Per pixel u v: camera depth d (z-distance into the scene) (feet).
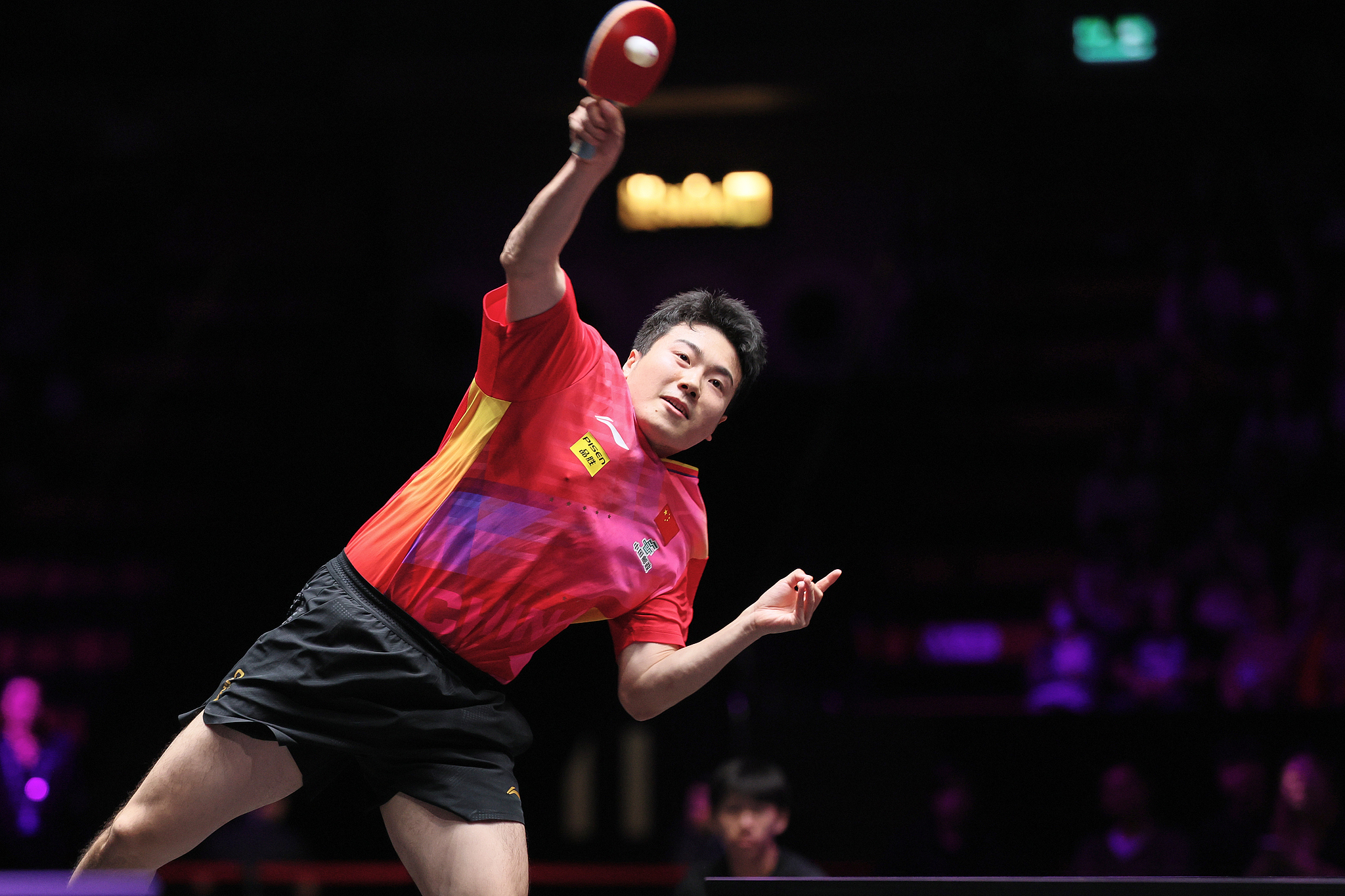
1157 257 50.31
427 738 11.87
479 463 12.10
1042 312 49.37
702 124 53.57
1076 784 25.53
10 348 49.65
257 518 45.11
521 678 38.78
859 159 52.90
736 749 26.61
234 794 11.70
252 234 54.03
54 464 48.37
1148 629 36.58
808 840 25.79
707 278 52.70
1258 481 40.04
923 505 44.91
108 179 54.19
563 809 32.45
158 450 48.26
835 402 45.93
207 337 51.52
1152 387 45.57
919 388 46.65
